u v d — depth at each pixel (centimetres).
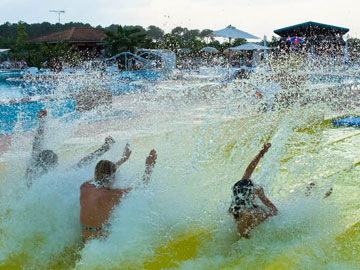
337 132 802
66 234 395
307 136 754
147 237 371
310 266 329
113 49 3281
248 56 2817
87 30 4566
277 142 701
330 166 584
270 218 391
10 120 923
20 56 3972
